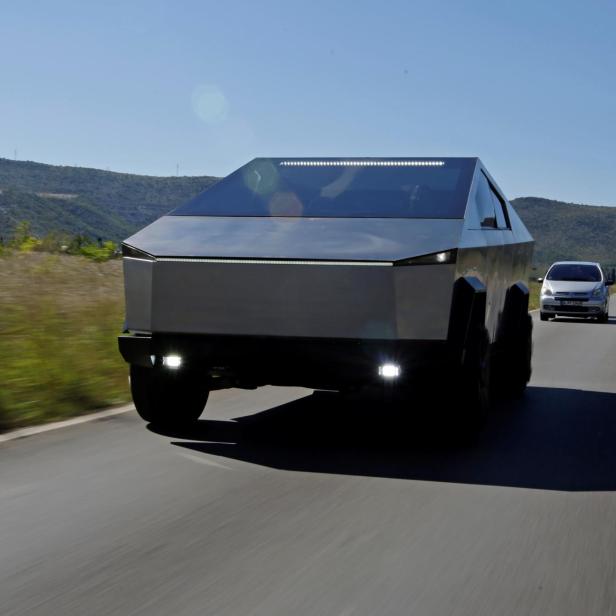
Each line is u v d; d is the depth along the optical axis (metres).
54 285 20.61
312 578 4.67
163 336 7.56
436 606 4.33
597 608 4.36
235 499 6.21
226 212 8.28
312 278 7.14
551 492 6.61
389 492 6.49
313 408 10.12
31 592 4.43
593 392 12.20
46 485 6.47
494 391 11.48
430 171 8.86
